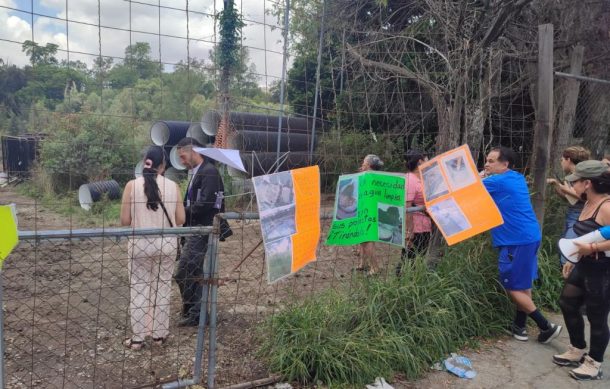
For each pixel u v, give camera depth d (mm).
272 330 3807
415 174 5219
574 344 3975
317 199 3541
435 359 3924
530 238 4152
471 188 4148
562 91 6520
